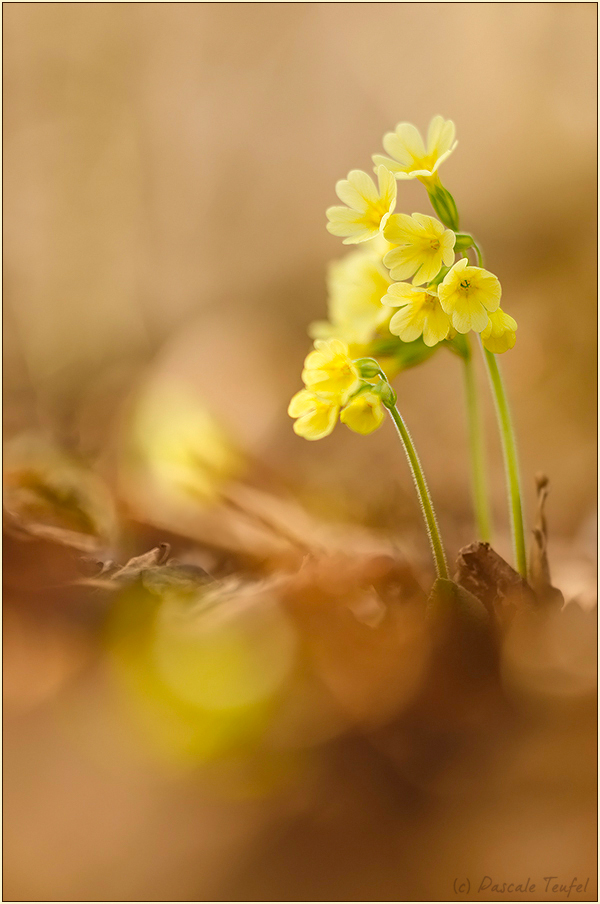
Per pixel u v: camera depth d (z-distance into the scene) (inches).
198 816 25.0
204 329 68.2
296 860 24.7
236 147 81.5
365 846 24.8
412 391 55.9
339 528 32.6
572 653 26.3
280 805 25.1
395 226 26.2
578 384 51.9
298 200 81.6
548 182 71.9
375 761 25.4
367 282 28.7
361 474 41.2
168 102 79.4
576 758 25.2
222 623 26.5
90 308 70.2
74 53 75.5
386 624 26.6
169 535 30.9
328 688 26.0
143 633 26.4
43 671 26.0
